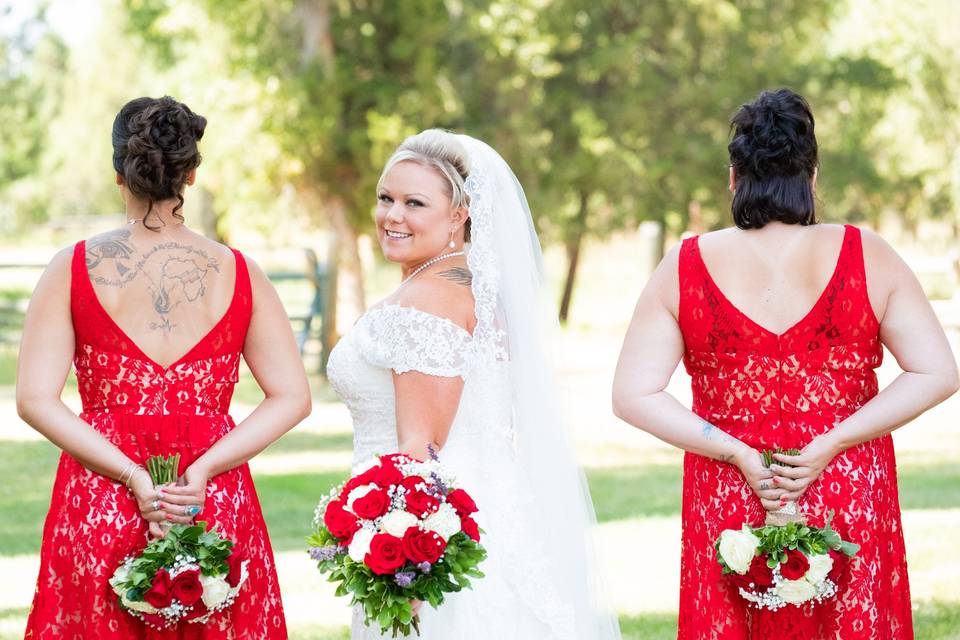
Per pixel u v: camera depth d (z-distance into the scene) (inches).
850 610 186.1
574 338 1234.6
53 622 185.3
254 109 912.9
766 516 188.4
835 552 182.1
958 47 1542.8
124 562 182.7
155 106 190.7
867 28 1567.4
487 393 203.3
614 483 502.9
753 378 191.9
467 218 213.5
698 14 1238.3
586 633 207.6
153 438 187.5
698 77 1261.1
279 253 1731.1
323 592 337.4
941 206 1769.2
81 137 2274.9
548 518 206.1
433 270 209.2
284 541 400.5
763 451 188.9
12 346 1043.3
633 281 1852.9
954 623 291.1
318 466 546.0
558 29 1177.4
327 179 944.9
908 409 188.4
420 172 208.2
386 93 951.6
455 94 1021.2
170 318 189.8
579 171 1224.8
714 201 1284.4
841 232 193.5
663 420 192.7
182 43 1060.5
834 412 191.0
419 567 175.8
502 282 208.5
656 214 1294.3
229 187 948.0
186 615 181.5
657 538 399.9
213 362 192.4
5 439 644.7
